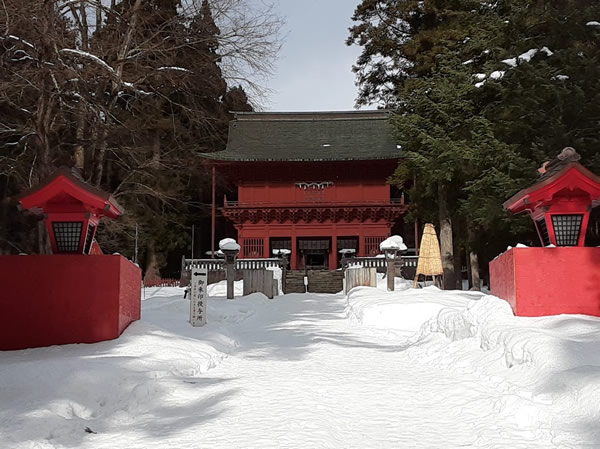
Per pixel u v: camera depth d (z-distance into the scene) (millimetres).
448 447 5785
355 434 6266
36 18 18219
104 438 6137
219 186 49281
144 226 39406
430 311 17109
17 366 8227
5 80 19984
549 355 7250
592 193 10430
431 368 10070
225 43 22375
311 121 52656
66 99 22031
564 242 10703
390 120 28922
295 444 5734
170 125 35094
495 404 6840
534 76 20234
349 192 47094
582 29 20938
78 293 10609
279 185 47438
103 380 7812
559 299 10016
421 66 32719
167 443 5902
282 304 24734
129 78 23734
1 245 32250
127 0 23094
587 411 5793
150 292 31969
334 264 46281
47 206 10953
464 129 25359
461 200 25016
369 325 17031
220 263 36500
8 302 10516
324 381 8938
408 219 36688
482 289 34625
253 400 7621
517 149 21781
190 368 9516
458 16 29859
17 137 27891
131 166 33375
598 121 20188
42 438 5879
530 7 22359
